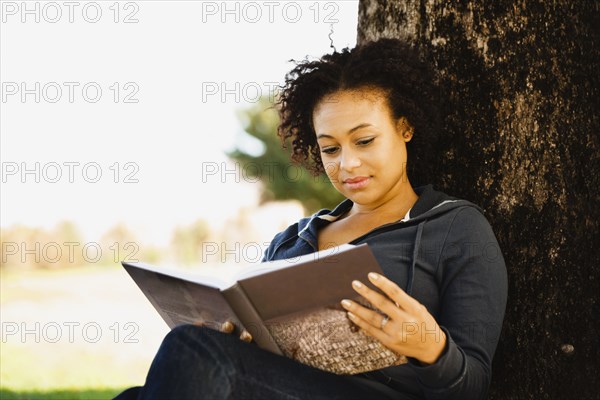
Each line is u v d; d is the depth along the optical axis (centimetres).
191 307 278
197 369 232
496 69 342
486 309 273
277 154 1545
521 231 337
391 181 307
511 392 333
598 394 327
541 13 339
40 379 733
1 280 1869
